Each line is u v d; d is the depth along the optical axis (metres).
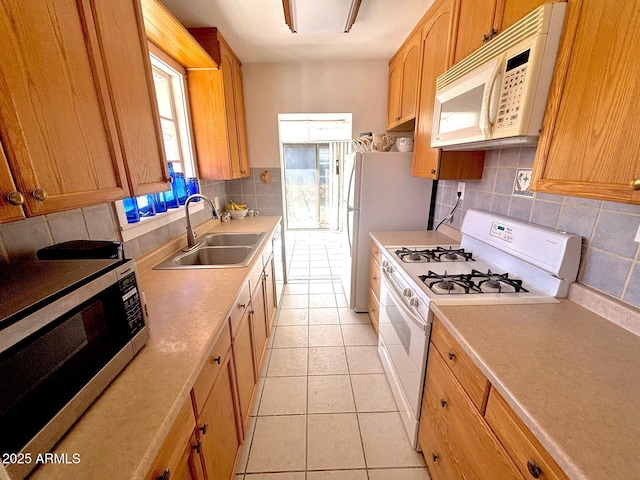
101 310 0.69
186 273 1.44
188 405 0.77
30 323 0.50
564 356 0.80
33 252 0.91
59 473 0.51
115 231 1.30
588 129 0.72
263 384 1.81
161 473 0.62
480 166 1.70
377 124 2.99
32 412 0.51
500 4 1.08
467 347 0.85
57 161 0.69
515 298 1.12
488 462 0.80
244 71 2.85
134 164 1.00
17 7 0.59
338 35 2.21
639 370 0.75
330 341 2.23
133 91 1.00
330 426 1.52
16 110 0.59
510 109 0.91
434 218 2.49
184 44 1.70
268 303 2.15
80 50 0.76
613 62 0.65
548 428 0.58
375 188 2.37
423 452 1.31
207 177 2.38
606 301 0.98
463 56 1.37
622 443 0.55
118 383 0.71
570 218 1.13
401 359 1.53
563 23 0.78
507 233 1.37
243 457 1.37
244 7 1.79
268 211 3.19
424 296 1.19
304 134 5.00
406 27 2.09
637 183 0.60
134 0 1.02
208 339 0.89
